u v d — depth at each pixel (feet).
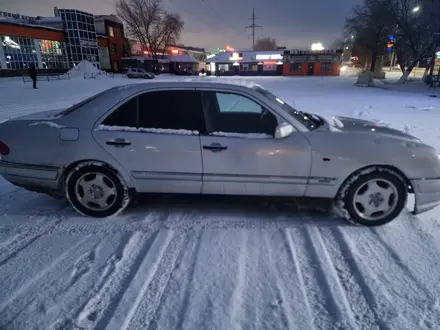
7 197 13.29
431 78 98.78
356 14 125.70
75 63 157.69
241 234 10.16
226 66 231.50
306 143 10.25
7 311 7.03
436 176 10.30
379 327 6.58
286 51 216.95
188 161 10.53
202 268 8.45
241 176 10.55
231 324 6.66
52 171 10.94
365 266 8.50
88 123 10.79
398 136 10.82
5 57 123.03
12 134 11.12
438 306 7.11
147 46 225.35
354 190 10.36
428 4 97.25
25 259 8.89
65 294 7.54
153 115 10.78
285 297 7.43
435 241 9.70
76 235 10.17
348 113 37.17
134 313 6.95
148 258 8.89
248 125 10.78
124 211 11.82
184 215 11.50
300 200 11.05
